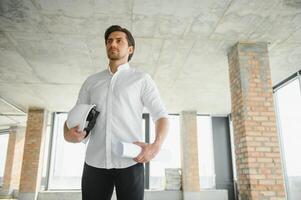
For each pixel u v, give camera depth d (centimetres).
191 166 921
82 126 119
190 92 770
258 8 380
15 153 1160
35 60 550
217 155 1025
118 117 129
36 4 368
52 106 901
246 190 429
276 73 624
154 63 566
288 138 670
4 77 644
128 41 146
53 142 980
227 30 437
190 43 480
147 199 888
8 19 404
